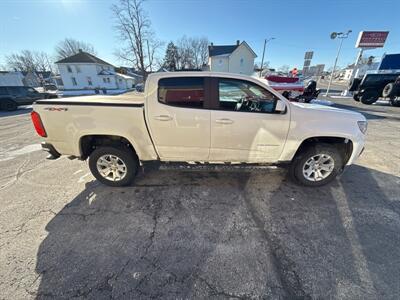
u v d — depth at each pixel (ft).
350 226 7.74
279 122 9.04
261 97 9.14
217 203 9.18
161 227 7.74
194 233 7.43
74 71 131.64
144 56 115.65
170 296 5.29
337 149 10.11
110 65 151.64
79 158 9.94
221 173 11.82
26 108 49.70
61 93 97.19
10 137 20.94
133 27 108.37
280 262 6.23
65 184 10.92
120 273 5.91
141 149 9.56
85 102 9.11
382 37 47.34
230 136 9.20
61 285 5.57
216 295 5.31
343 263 6.19
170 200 9.41
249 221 8.04
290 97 31.04
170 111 8.89
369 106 36.94
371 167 12.54
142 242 7.04
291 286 5.52
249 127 9.05
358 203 9.11
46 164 13.56
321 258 6.36
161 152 9.73
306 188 10.31
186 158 9.94
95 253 6.59
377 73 36.68
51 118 9.26
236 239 7.14
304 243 6.95
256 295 5.30
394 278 5.73
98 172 10.18
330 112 9.29
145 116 8.97
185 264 6.18
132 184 10.76
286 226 7.76
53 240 7.13
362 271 5.93
